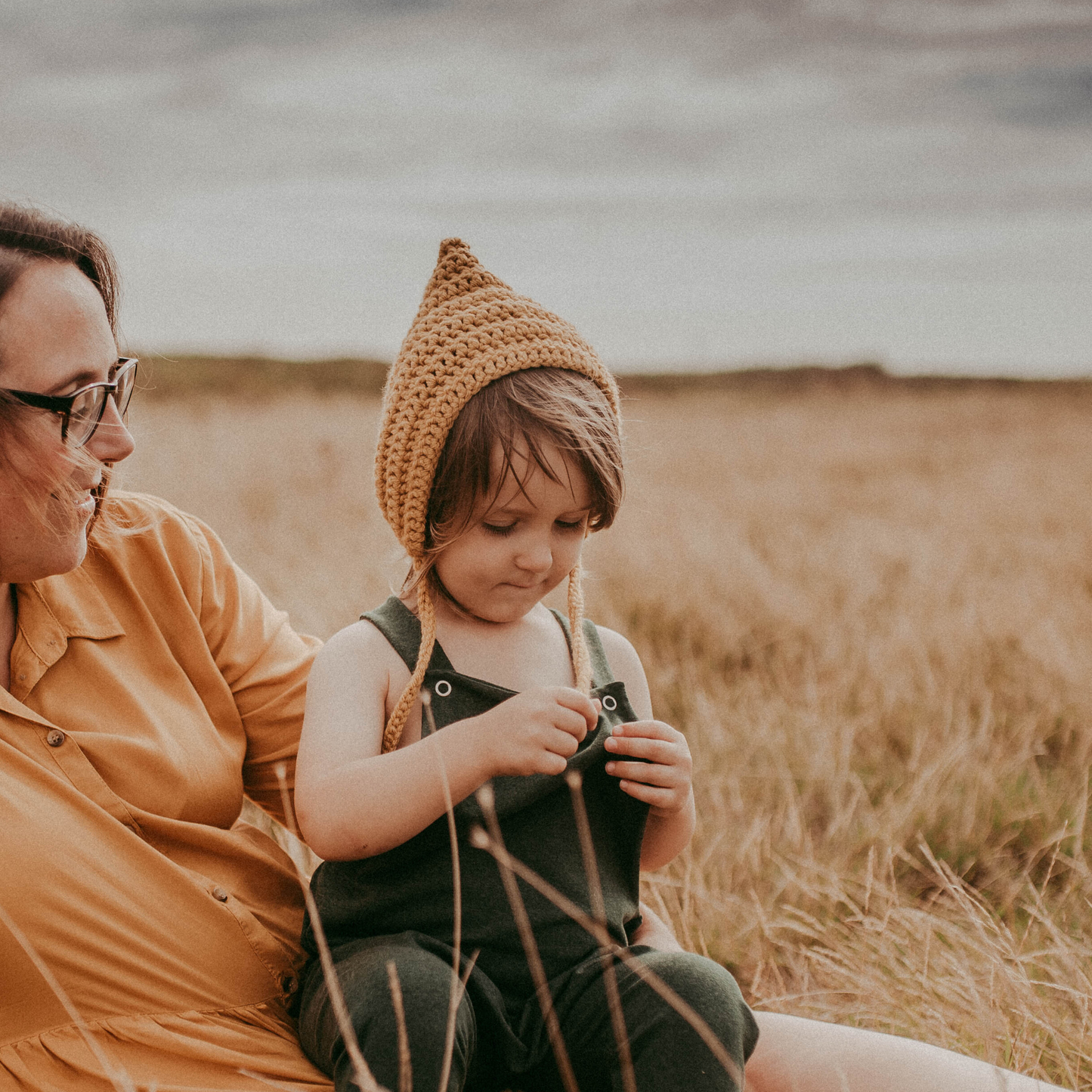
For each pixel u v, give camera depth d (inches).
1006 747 140.7
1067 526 292.4
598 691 69.9
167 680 65.9
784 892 107.0
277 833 101.6
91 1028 53.9
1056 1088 60.7
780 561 239.8
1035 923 96.3
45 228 58.4
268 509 294.8
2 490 54.2
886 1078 61.0
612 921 62.5
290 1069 56.3
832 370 1472.7
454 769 58.9
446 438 64.9
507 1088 58.6
